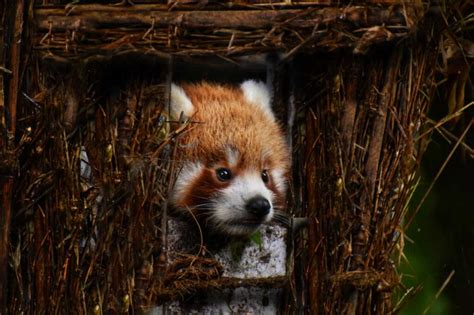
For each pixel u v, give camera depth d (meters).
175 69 10.07
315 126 8.98
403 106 8.88
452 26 9.09
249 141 9.65
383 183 8.86
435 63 8.97
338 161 8.82
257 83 10.13
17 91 8.41
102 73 8.61
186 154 9.51
